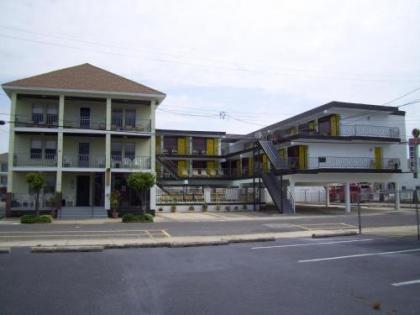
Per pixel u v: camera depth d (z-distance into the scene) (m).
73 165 33.31
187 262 11.41
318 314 6.54
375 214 33.09
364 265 10.96
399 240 17.23
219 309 6.77
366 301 7.35
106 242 15.42
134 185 29.52
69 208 30.52
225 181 51.56
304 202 57.88
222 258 12.16
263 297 7.55
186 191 39.09
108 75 34.44
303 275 9.59
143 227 22.06
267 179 38.66
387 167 39.38
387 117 40.47
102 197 33.72
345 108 38.28
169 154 50.62
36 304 6.99
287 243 16.17
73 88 31.45
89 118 34.00
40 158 33.00
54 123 32.78
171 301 7.24
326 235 18.69
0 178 57.84
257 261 11.61
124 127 33.53
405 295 7.79
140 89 33.22
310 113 40.56
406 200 47.88
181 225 23.52
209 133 52.34
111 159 33.78
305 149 37.88
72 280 8.93
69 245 14.26
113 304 7.04
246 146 54.16
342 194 54.69
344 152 38.78
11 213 29.98
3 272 9.77
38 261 11.40
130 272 9.89
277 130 47.78
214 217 30.88
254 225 23.67
